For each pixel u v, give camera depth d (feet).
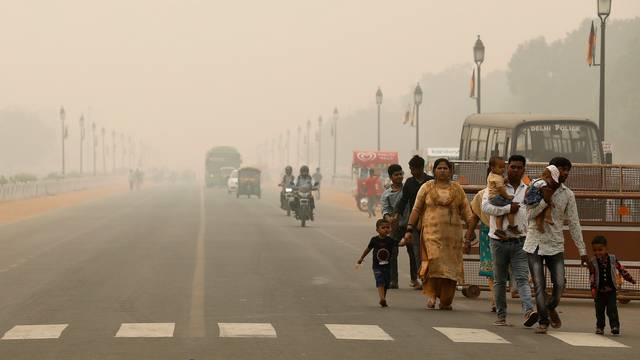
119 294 96.37
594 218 96.99
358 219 248.32
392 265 102.99
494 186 78.64
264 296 95.61
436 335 73.72
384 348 67.97
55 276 112.78
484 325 78.89
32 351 65.62
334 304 90.38
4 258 135.54
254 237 178.91
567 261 97.45
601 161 173.27
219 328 75.56
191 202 357.41
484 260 88.58
